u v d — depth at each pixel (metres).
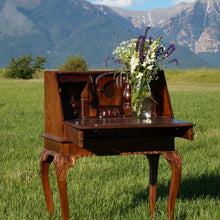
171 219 4.70
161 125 4.11
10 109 17.81
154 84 5.04
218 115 16.11
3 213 4.87
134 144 4.42
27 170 6.97
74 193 5.69
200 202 5.43
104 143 4.31
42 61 62.97
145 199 5.62
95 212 4.93
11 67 61.44
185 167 7.20
